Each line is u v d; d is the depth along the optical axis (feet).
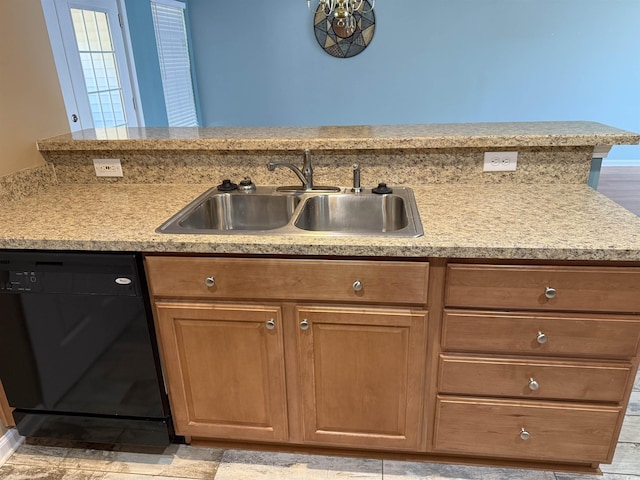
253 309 4.75
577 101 17.04
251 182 6.13
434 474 5.34
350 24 12.30
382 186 5.88
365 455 5.61
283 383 5.11
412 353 4.77
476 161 5.88
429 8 16.17
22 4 5.90
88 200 5.84
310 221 5.87
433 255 4.25
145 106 13.94
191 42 17.49
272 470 5.47
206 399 5.33
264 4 16.79
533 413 4.89
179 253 4.62
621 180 16.21
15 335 5.15
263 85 17.94
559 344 4.53
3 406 5.65
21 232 4.77
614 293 4.24
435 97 17.39
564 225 4.57
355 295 4.55
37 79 6.20
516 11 15.98
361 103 17.79
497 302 4.44
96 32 11.39
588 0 15.61
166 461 5.63
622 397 4.68
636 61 16.31
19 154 5.94
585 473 5.27
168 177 6.42
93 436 5.61
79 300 4.86
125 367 5.14
